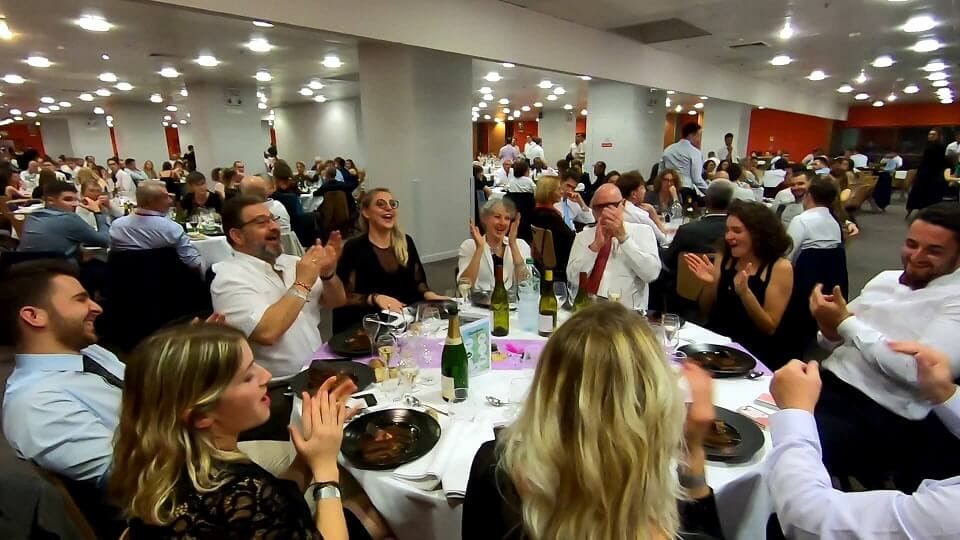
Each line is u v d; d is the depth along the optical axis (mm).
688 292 3328
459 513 1126
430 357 1818
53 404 1251
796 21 6270
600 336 739
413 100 5633
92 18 5254
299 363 2064
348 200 7066
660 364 743
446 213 6227
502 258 2684
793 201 5691
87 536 1107
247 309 1932
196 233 4895
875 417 1750
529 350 1854
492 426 1342
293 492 936
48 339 1304
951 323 1601
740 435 1305
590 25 6660
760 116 19734
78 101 13828
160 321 3537
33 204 5977
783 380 1104
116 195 9266
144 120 14164
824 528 882
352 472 1241
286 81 10172
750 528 1239
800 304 2223
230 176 7086
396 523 1206
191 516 847
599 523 701
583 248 2646
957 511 790
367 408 1468
